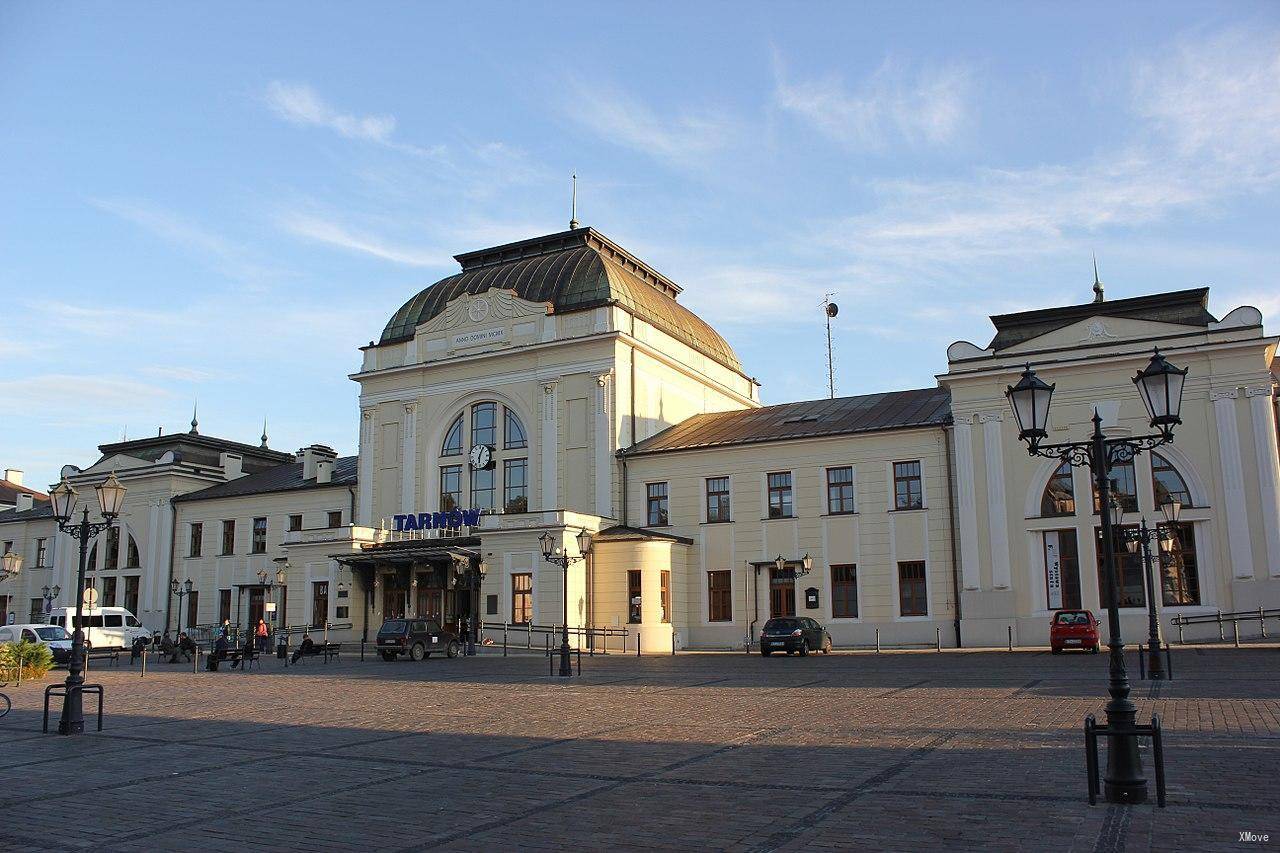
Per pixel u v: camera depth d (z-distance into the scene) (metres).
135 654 45.31
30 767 14.54
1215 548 39.06
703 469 49.59
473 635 45.72
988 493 42.75
